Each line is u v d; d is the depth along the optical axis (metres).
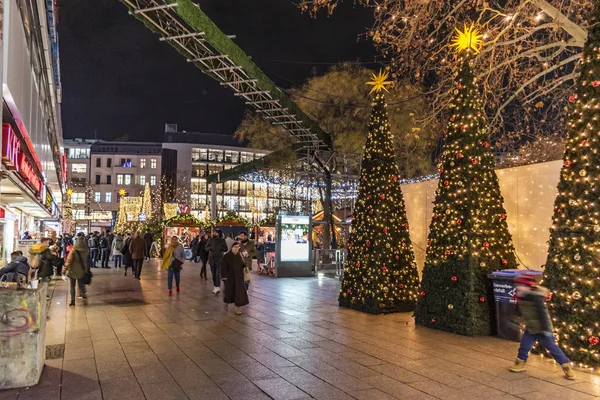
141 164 82.69
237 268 11.23
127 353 7.56
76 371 6.57
